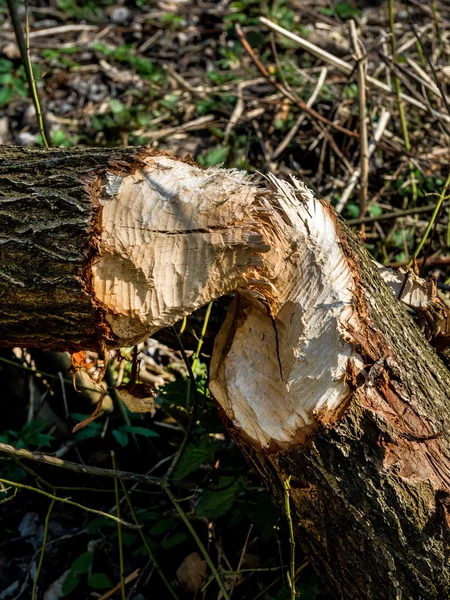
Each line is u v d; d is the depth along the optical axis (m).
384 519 1.10
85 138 2.13
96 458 1.54
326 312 1.12
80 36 2.81
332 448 1.10
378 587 1.12
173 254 1.10
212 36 2.78
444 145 1.97
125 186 1.10
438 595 1.10
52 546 1.45
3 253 1.09
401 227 1.85
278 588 1.30
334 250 1.13
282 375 1.12
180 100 2.32
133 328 1.13
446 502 1.10
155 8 3.01
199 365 1.61
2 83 2.35
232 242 1.10
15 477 1.45
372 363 1.11
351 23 1.73
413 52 2.39
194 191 1.10
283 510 1.17
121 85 2.48
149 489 1.49
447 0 2.78
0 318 1.12
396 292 1.26
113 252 1.09
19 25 1.48
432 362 1.18
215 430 1.30
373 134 1.93
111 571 1.41
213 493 1.29
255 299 1.13
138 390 1.27
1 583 1.41
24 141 2.21
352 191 1.89
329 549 1.14
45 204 1.10
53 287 1.09
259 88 2.29
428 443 1.12
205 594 1.33
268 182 1.14
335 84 2.22
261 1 2.54
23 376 1.56
